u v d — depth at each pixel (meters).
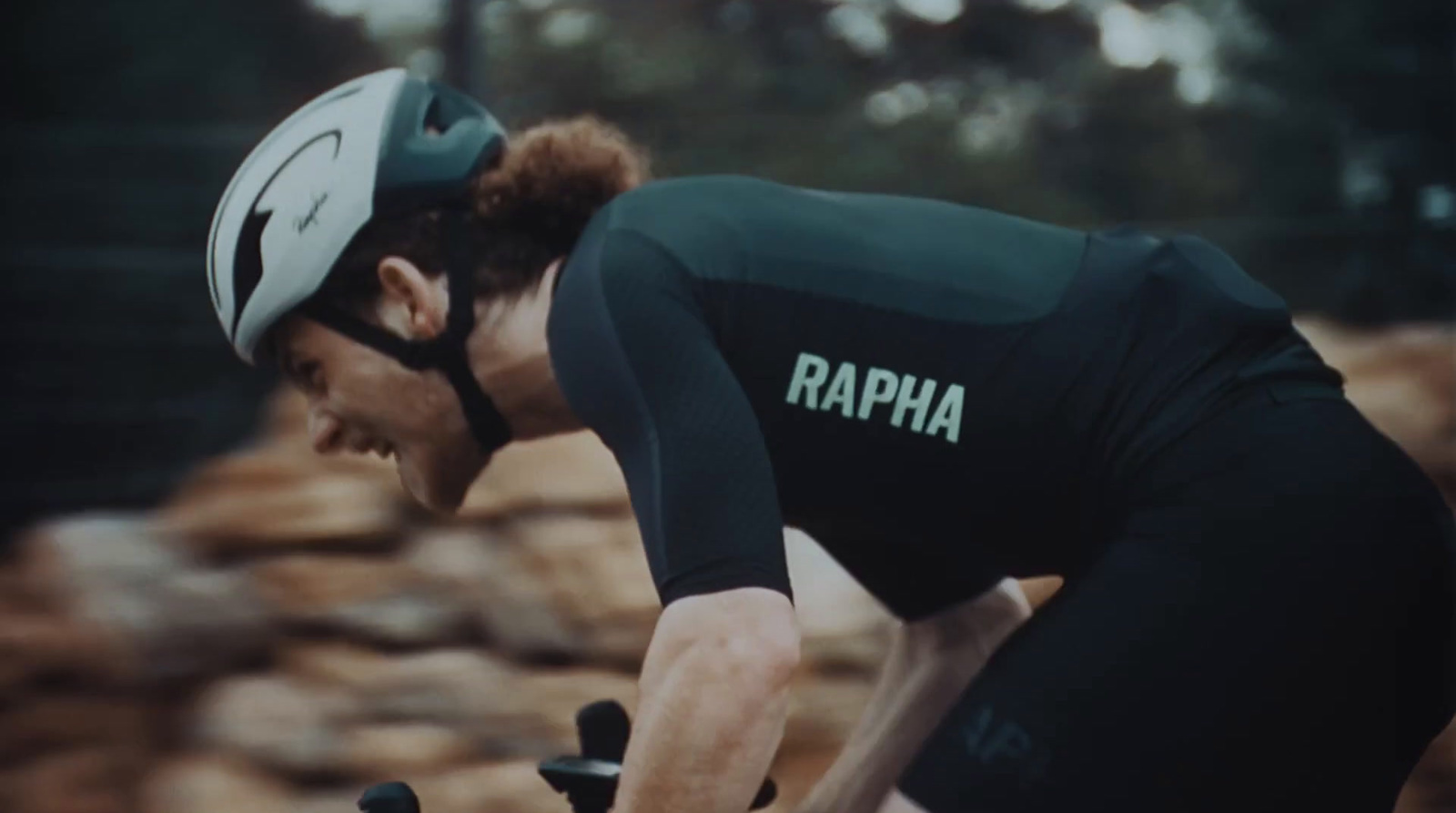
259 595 3.69
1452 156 10.50
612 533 3.76
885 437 1.59
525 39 9.12
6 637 3.54
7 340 5.75
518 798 3.34
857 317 1.59
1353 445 1.55
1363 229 6.30
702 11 10.28
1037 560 1.65
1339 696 1.48
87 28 8.45
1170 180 10.47
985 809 1.47
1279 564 1.48
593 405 1.52
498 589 3.67
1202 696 1.46
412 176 1.61
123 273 5.91
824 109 9.76
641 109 9.13
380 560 3.77
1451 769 3.52
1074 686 1.47
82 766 3.45
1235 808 1.47
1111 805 1.46
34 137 6.11
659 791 1.41
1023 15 10.95
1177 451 1.54
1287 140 10.76
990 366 1.58
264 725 3.47
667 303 1.51
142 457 5.70
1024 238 1.68
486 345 1.64
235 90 8.57
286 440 4.11
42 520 5.35
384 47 9.24
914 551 1.88
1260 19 11.26
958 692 1.90
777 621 1.41
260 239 1.64
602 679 3.56
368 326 1.65
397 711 3.49
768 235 1.60
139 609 3.62
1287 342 1.62
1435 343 4.45
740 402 1.49
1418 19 10.84
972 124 10.46
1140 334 1.59
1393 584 1.50
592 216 1.65
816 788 1.94
